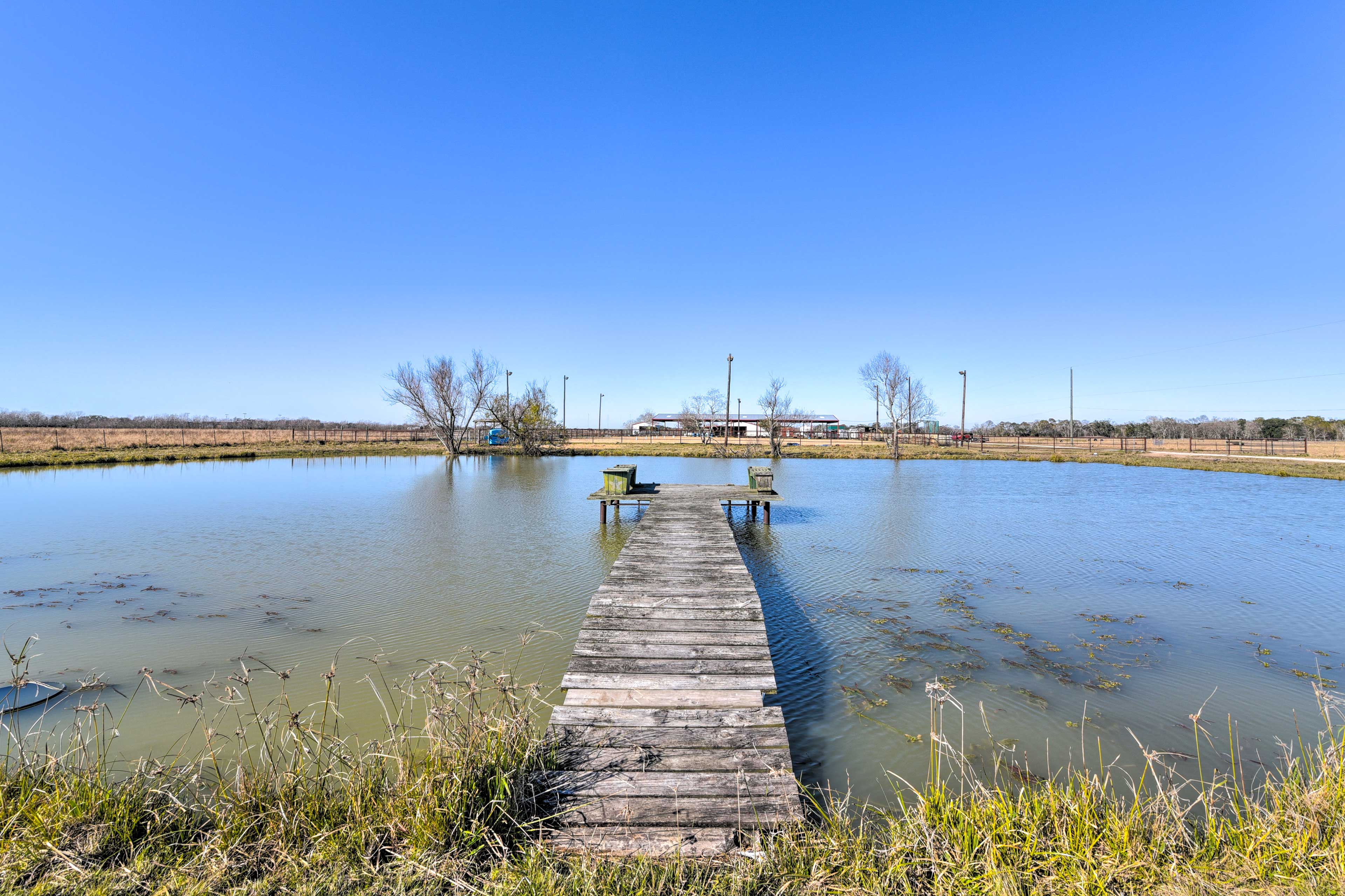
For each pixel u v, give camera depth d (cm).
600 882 266
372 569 1001
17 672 573
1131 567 1057
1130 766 445
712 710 425
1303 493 2100
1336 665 639
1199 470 2989
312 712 503
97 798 311
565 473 2755
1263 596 886
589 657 518
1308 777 394
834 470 3078
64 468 2542
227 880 269
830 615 794
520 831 306
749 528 1421
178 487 2014
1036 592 904
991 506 1792
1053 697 562
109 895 257
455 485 2242
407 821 296
